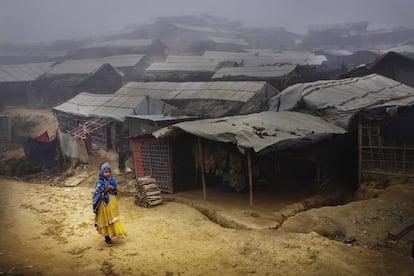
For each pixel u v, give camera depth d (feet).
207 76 107.76
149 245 28.89
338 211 33.35
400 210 32.78
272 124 44.29
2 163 68.49
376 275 22.45
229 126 42.29
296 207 38.70
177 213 37.81
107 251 27.73
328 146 48.34
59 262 25.64
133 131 65.41
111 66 121.60
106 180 29.07
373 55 120.06
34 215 37.50
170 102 81.05
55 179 60.95
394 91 59.47
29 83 122.52
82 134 71.20
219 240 29.53
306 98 52.31
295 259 25.02
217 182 51.65
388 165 44.14
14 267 24.50
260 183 47.85
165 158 47.62
